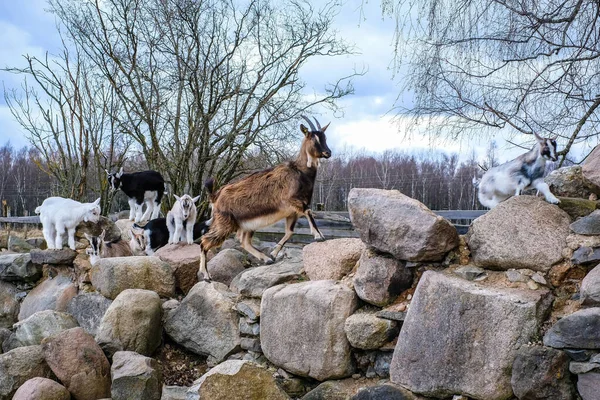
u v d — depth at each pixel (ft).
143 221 35.24
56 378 22.90
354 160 105.09
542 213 17.62
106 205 43.73
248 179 23.86
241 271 27.17
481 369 15.67
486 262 17.62
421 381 16.71
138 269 26.40
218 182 39.06
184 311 24.52
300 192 22.77
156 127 39.63
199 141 39.17
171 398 21.54
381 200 19.24
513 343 15.37
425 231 18.06
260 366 19.15
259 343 22.06
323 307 19.34
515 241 17.24
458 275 17.81
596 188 18.37
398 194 19.63
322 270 21.42
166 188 40.70
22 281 32.55
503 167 19.38
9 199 111.55
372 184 94.94
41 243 38.70
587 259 16.10
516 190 18.76
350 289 19.61
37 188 110.22
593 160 18.19
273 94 39.11
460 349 16.10
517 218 17.65
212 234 24.36
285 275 22.49
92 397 22.29
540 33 21.53
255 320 22.15
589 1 21.01
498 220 17.84
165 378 23.52
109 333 23.76
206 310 23.84
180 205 28.94
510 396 15.38
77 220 30.27
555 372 14.64
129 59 40.01
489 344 15.67
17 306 32.53
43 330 25.36
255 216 23.53
